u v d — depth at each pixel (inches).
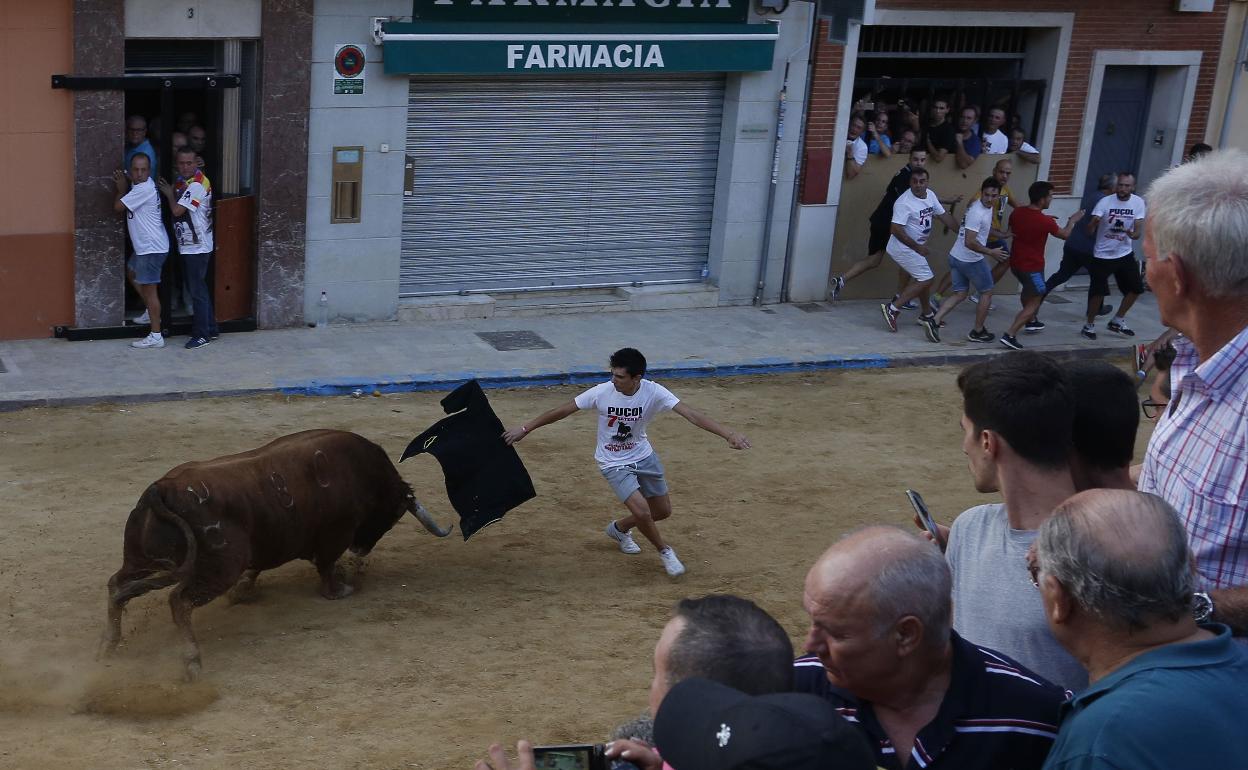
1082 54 772.0
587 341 652.7
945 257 765.3
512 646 366.6
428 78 637.9
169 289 596.1
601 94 679.7
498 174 671.1
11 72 548.1
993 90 768.9
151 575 337.4
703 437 552.7
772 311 728.3
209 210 587.5
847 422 585.3
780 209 725.9
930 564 133.8
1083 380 173.8
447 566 418.9
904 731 138.8
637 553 437.1
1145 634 121.9
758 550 446.0
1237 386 139.3
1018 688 137.3
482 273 685.3
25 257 571.8
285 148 607.2
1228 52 815.7
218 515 338.3
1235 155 140.3
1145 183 836.0
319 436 374.6
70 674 333.7
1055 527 125.8
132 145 579.8
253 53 594.2
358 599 390.3
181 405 534.0
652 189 709.9
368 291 647.1
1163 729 114.5
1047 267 813.9
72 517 425.1
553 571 419.5
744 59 684.7
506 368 603.2
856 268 733.3
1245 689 118.3
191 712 320.2
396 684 340.8
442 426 395.2
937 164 749.9
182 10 569.3
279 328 630.5
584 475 501.7
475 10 628.7
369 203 634.2
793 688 132.7
